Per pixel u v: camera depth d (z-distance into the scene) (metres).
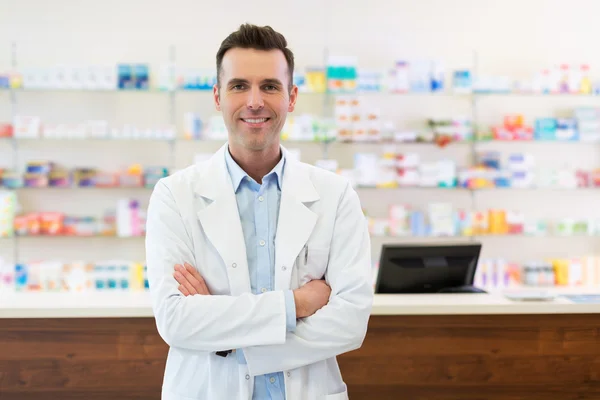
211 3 4.34
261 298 1.36
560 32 4.49
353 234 1.50
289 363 1.37
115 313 2.47
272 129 1.40
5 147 4.26
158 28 4.32
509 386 2.55
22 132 3.99
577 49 4.50
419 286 2.77
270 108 1.38
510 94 4.26
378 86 4.11
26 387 2.48
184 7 4.33
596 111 4.27
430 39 4.44
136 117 4.32
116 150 4.33
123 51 4.31
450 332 2.54
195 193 1.48
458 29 4.45
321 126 4.06
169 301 1.38
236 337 1.35
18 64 4.26
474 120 4.36
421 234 4.13
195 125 4.05
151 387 2.50
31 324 2.48
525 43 4.48
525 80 4.28
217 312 1.35
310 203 1.50
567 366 2.57
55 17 4.27
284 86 1.40
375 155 4.21
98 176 4.07
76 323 2.49
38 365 2.48
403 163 4.14
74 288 3.38
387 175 4.11
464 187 4.15
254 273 1.44
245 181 1.48
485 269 4.05
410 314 2.52
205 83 4.05
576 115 4.28
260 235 1.45
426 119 4.43
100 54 4.30
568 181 4.20
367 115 4.10
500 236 4.46
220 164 1.51
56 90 4.08
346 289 1.45
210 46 4.34
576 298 2.69
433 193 4.46
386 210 4.44
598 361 2.59
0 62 4.26
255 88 1.37
